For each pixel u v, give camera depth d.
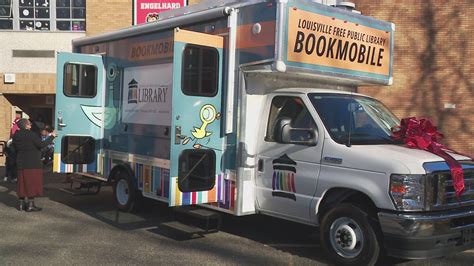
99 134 8.98
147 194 7.65
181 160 6.24
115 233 7.08
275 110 6.41
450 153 5.77
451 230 5.18
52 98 18.25
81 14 17.05
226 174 6.55
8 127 17.39
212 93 6.50
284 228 7.52
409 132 5.82
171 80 7.04
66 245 6.39
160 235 6.98
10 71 17.08
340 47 6.53
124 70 8.23
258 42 6.08
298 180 5.95
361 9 16.30
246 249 6.30
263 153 6.39
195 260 5.79
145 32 7.60
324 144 5.76
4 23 17.11
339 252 5.57
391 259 5.84
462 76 15.79
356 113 6.18
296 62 5.99
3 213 8.46
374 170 5.27
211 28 6.70
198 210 6.76
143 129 7.70
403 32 16.08
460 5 15.70
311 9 6.11
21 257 5.84
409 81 16.09
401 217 5.00
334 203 5.68
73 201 9.69
